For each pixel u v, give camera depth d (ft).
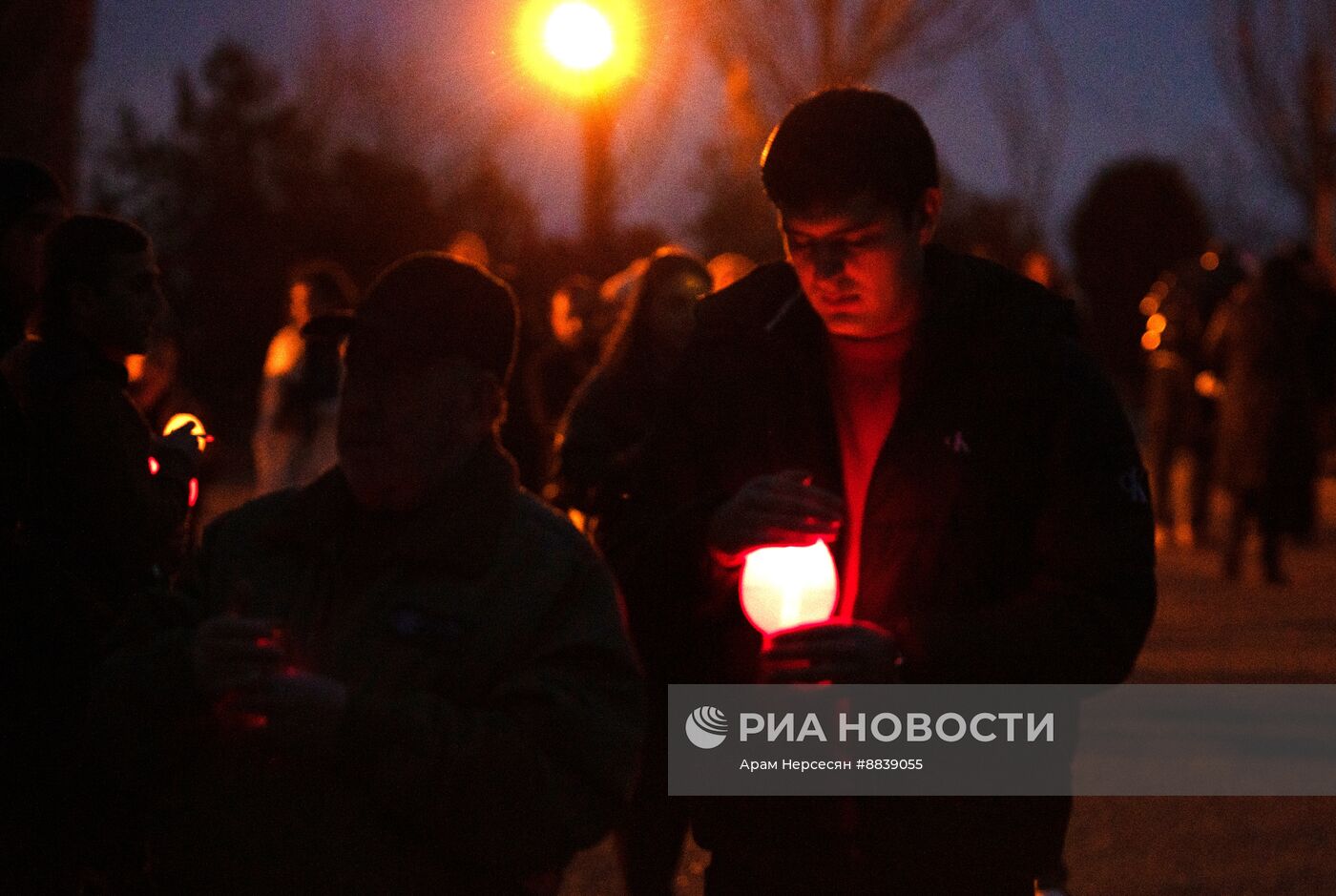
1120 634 11.81
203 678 9.99
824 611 11.73
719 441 12.78
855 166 11.56
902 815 12.19
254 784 10.46
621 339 20.31
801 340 12.41
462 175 141.38
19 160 15.85
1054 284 57.72
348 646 10.54
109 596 14.40
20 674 13.30
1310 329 53.78
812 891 12.44
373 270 141.90
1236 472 53.78
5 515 13.48
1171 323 65.72
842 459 12.50
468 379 10.68
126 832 13.26
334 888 10.29
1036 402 11.91
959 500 11.98
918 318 12.19
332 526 10.84
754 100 72.69
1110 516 11.95
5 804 13.12
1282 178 132.98
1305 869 23.08
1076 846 24.22
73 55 84.02
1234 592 51.83
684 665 12.98
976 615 11.70
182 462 15.55
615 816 10.84
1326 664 38.55
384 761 9.99
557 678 10.61
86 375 14.84
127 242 15.74
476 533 10.64
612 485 16.51
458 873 10.51
